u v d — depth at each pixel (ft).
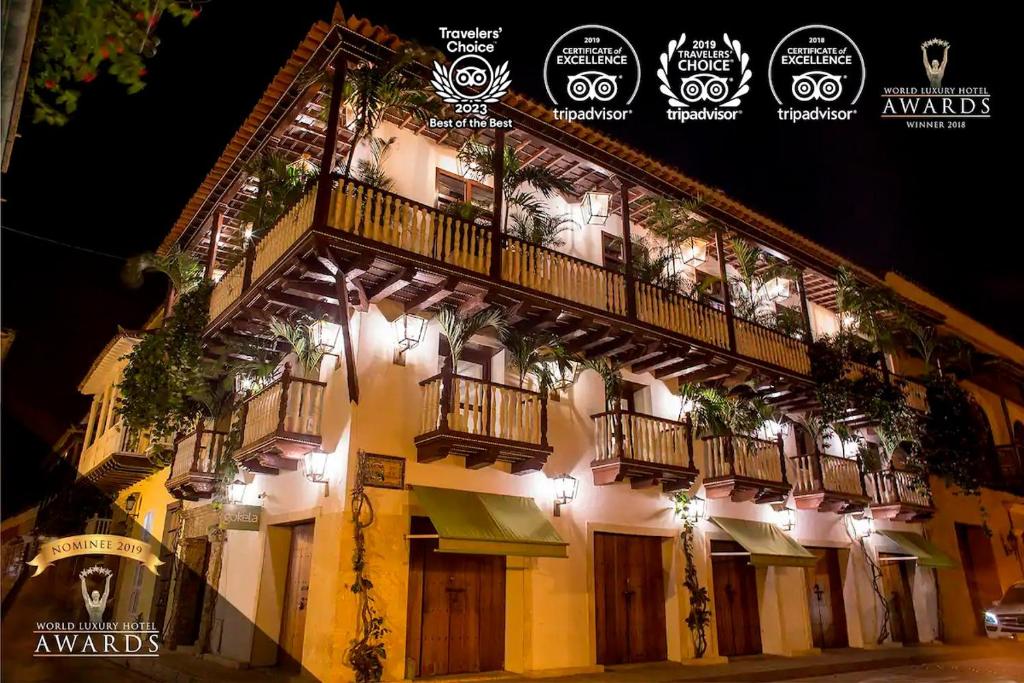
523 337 37.50
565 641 36.91
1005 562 68.90
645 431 42.16
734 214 51.19
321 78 34.60
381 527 32.68
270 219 37.99
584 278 40.24
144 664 39.24
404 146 40.55
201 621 41.52
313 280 34.14
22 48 12.78
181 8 14.43
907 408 59.21
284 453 34.35
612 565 41.09
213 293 42.57
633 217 51.03
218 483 40.09
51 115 13.89
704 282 49.52
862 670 43.78
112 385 59.31
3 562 44.86
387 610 31.81
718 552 46.42
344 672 30.09
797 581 49.62
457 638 34.91
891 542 58.18
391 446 34.22
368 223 32.60
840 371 53.83
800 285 56.54
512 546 33.65
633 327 41.14
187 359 41.29
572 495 39.01
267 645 36.70
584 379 42.91
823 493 51.16
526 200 41.45
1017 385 82.79
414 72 36.47
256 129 38.73
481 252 35.78
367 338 35.19
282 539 38.78
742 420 49.16
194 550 45.91
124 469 53.62
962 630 60.85
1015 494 73.41
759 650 47.50
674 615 42.34
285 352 42.52
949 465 62.64
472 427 34.81
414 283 34.94
